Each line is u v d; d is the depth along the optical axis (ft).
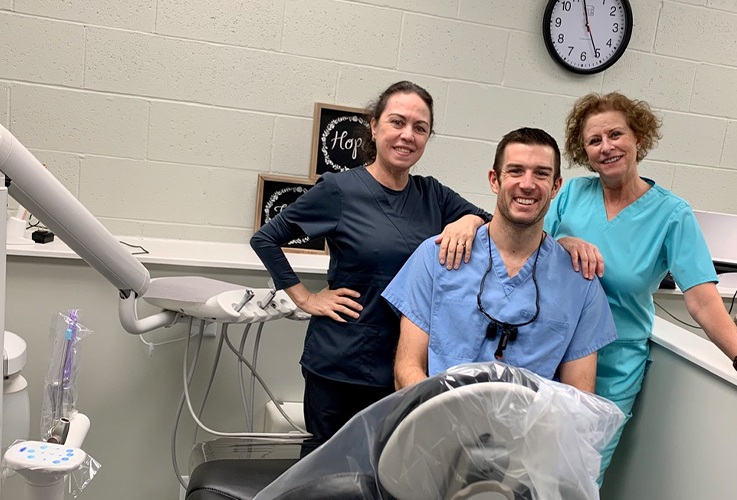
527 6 8.29
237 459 5.45
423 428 3.07
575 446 3.18
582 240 5.76
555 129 8.68
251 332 7.41
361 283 6.01
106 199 7.54
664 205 5.81
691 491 5.46
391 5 7.91
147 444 7.36
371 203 6.02
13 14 6.99
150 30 7.32
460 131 8.40
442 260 5.41
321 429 6.23
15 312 6.75
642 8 8.61
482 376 3.24
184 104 7.55
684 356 5.55
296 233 6.18
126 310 5.16
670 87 8.93
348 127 7.98
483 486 3.11
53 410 4.15
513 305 5.26
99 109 7.35
